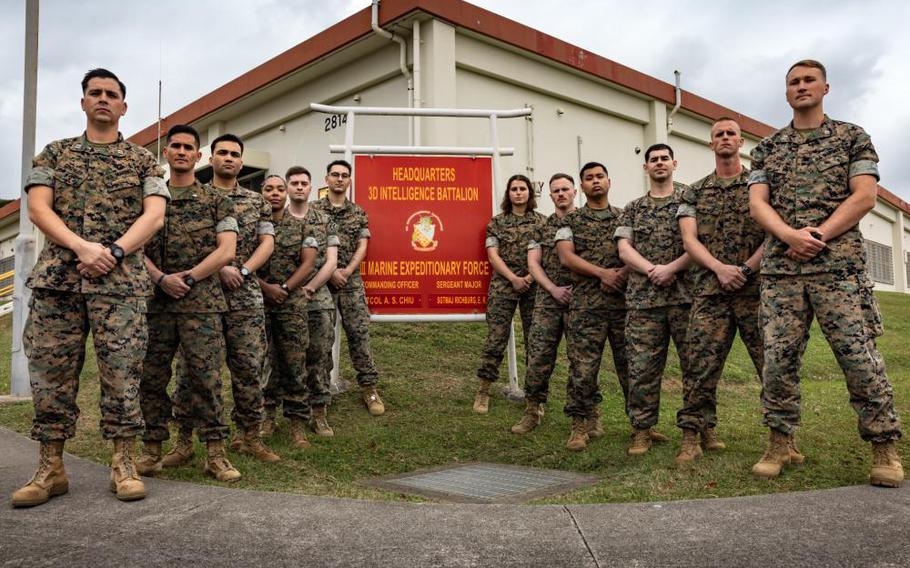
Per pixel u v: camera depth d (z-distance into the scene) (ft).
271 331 16.29
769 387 11.93
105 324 10.52
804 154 11.83
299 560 7.84
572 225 16.90
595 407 17.16
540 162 38.34
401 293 20.72
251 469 13.39
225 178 14.56
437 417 18.75
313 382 16.96
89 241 10.59
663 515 9.36
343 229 19.29
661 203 15.14
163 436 12.80
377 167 21.01
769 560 7.71
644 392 14.96
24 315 22.03
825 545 8.12
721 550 8.02
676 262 14.47
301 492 11.86
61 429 10.44
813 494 10.27
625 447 15.64
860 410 11.19
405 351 24.20
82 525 9.02
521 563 7.75
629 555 7.93
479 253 20.99
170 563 7.71
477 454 16.08
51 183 10.61
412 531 8.82
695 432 13.75
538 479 13.57
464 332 26.61
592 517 9.34
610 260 16.60
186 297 12.54
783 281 11.76
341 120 37.60
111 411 10.50
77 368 10.68
